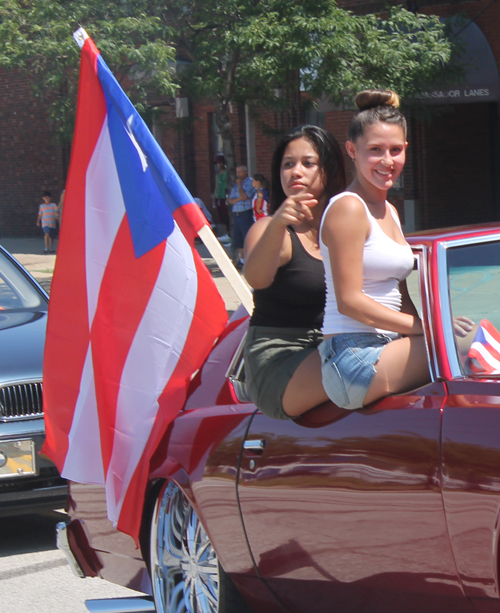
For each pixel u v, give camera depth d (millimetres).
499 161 24281
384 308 3684
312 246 4121
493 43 21281
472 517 3295
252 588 4191
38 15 19281
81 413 5059
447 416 3465
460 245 4047
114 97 5016
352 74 17938
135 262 4961
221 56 19375
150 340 4914
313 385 3871
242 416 4277
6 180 34812
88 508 5188
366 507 3613
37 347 6910
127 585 5031
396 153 3803
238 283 4770
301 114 25250
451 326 3729
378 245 3730
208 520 4293
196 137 29344
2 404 6410
